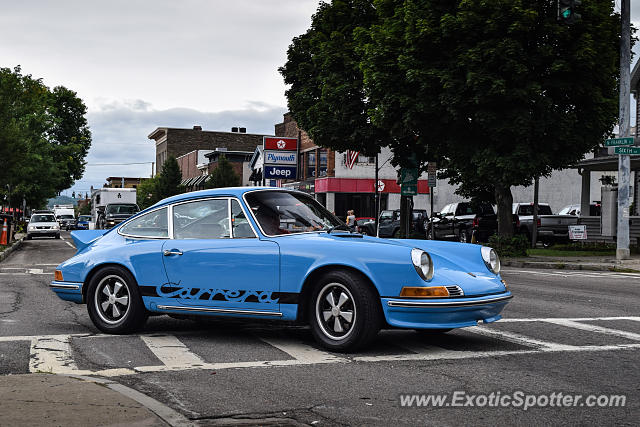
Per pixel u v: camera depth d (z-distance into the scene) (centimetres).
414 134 2278
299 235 653
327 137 2700
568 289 1267
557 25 1911
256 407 438
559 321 834
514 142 2000
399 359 588
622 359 600
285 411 429
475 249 684
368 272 591
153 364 566
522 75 1884
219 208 689
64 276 743
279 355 603
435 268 623
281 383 501
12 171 3097
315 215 705
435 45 1972
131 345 650
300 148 5438
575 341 690
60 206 8188
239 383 500
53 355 599
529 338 705
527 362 582
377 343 664
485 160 1994
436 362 577
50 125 4594
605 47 1973
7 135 3019
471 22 1883
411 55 2006
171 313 687
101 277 718
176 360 582
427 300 581
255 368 550
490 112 1917
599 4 1961
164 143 10606
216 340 680
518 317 867
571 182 4719
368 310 594
